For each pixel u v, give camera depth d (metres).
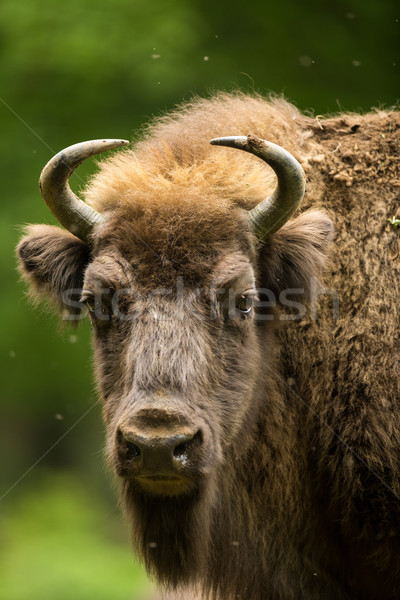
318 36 51.62
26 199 50.66
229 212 19.50
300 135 22.75
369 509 21.12
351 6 52.50
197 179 20.14
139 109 51.00
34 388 53.06
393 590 21.62
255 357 19.80
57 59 52.38
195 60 50.97
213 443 18.06
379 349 21.08
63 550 49.28
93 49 52.09
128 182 20.30
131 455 17.27
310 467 22.02
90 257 20.77
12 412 56.81
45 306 22.34
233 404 18.91
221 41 51.91
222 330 18.83
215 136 22.02
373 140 22.38
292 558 22.44
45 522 52.47
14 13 53.66
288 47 51.50
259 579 22.61
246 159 21.53
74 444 59.00
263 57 51.16
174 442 16.91
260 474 21.80
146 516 19.36
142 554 19.83
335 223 21.73
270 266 20.77
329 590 22.47
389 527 21.05
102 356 19.14
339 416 21.25
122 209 19.47
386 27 52.28
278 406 21.52
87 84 51.78
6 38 53.72
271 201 19.84
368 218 21.69
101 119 51.03
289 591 22.59
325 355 21.39
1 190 51.16
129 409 17.50
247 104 23.66
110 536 51.84
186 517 19.08
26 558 48.41
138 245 18.80
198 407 17.84
